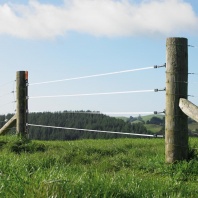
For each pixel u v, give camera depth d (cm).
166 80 798
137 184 528
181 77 786
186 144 784
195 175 704
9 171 540
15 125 1291
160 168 740
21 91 1230
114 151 954
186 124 786
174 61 787
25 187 417
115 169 767
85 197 421
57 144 1042
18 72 1234
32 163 711
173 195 508
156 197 484
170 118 786
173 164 754
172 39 791
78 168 659
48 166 733
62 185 423
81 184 452
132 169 765
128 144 1066
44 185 414
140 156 886
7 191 418
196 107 738
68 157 859
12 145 999
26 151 977
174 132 780
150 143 1105
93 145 1009
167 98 793
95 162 828
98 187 457
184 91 788
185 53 791
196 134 799
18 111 1232
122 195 472
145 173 737
